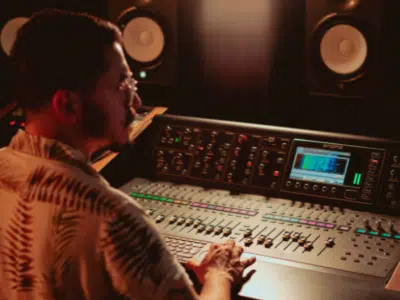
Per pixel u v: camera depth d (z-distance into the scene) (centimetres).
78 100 118
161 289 115
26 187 114
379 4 216
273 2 239
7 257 115
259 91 249
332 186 210
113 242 110
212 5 247
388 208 202
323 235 191
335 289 163
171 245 188
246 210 208
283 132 221
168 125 238
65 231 111
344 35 223
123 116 126
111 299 114
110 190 116
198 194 221
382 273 170
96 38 118
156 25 250
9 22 267
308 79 232
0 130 259
